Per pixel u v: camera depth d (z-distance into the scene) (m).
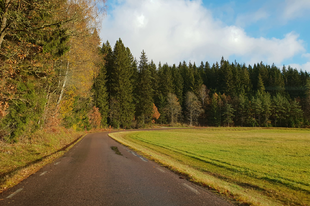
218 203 3.76
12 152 9.36
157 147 18.16
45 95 16.41
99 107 53.19
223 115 82.94
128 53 81.31
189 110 82.81
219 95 91.50
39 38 8.95
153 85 85.56
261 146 20.42
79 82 20.92
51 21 9.27
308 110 77.06
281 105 78.19
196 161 11.50
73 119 30.72
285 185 6.80
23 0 7.27
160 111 80.38
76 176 5.97
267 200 4.91
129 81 63.34
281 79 100.38
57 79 18.78
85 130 42.59
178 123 79.69
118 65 59.66
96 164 8.09
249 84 103.12
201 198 4.05
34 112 14.02
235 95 88.56
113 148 14.34
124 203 3.71
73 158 9.67
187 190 4.62
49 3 8.27
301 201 5.00
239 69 120.00
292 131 57.41
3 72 7.36
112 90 61.62
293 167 10.14
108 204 3.65
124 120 58.19
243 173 8.59
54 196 4.11
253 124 77.88
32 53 9.05
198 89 92.31
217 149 17.44
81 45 16.41
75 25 12.09
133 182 5.30
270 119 81.75
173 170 6.98
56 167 7.41
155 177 5.90
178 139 28.28
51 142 14.68
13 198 3.98
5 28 7.21
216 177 7.76
